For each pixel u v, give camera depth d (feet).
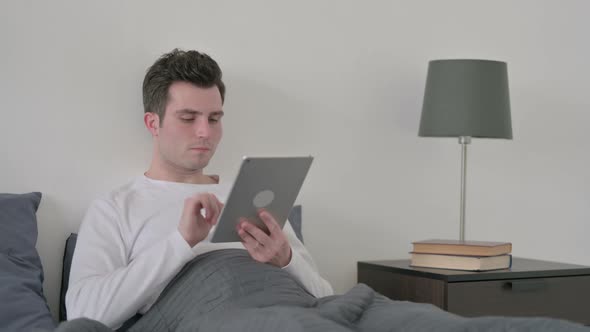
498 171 10.32
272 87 8.82
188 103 7.16
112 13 7.93
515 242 10.46
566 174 10.81
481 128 8.57
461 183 9.22
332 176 9.20
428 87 8.89
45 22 7.63
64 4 7.70
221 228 5.79
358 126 9.36
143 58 8.09
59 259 7.66
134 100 8.05
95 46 7.85
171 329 5.99
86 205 7.81
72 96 7.75
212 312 5.74
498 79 8.75
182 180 7.52
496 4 10.29
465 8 10.07
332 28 9.19
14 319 6.17
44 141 7.64
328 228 9.18
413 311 5.13
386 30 9.54
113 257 6.63
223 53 8.55
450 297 7.67
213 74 7.36
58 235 7.67
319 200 9.12
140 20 8.07
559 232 10.78
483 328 4.40
